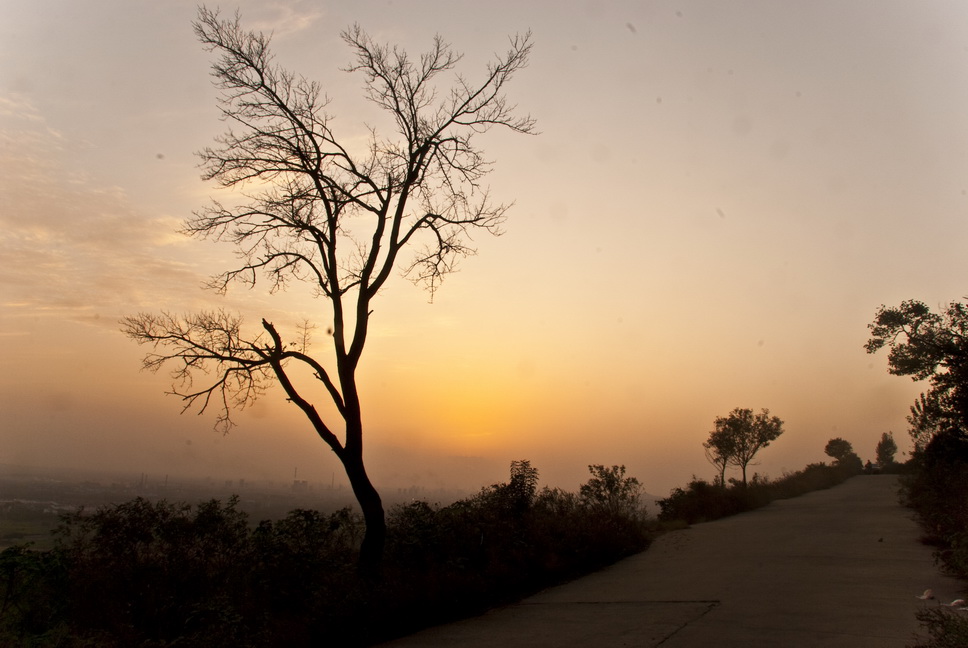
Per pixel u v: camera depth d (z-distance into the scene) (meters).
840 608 9.49
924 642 7.33
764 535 19.92
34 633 9.49
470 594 12.30
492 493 16.97
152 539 11.06
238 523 12.03
